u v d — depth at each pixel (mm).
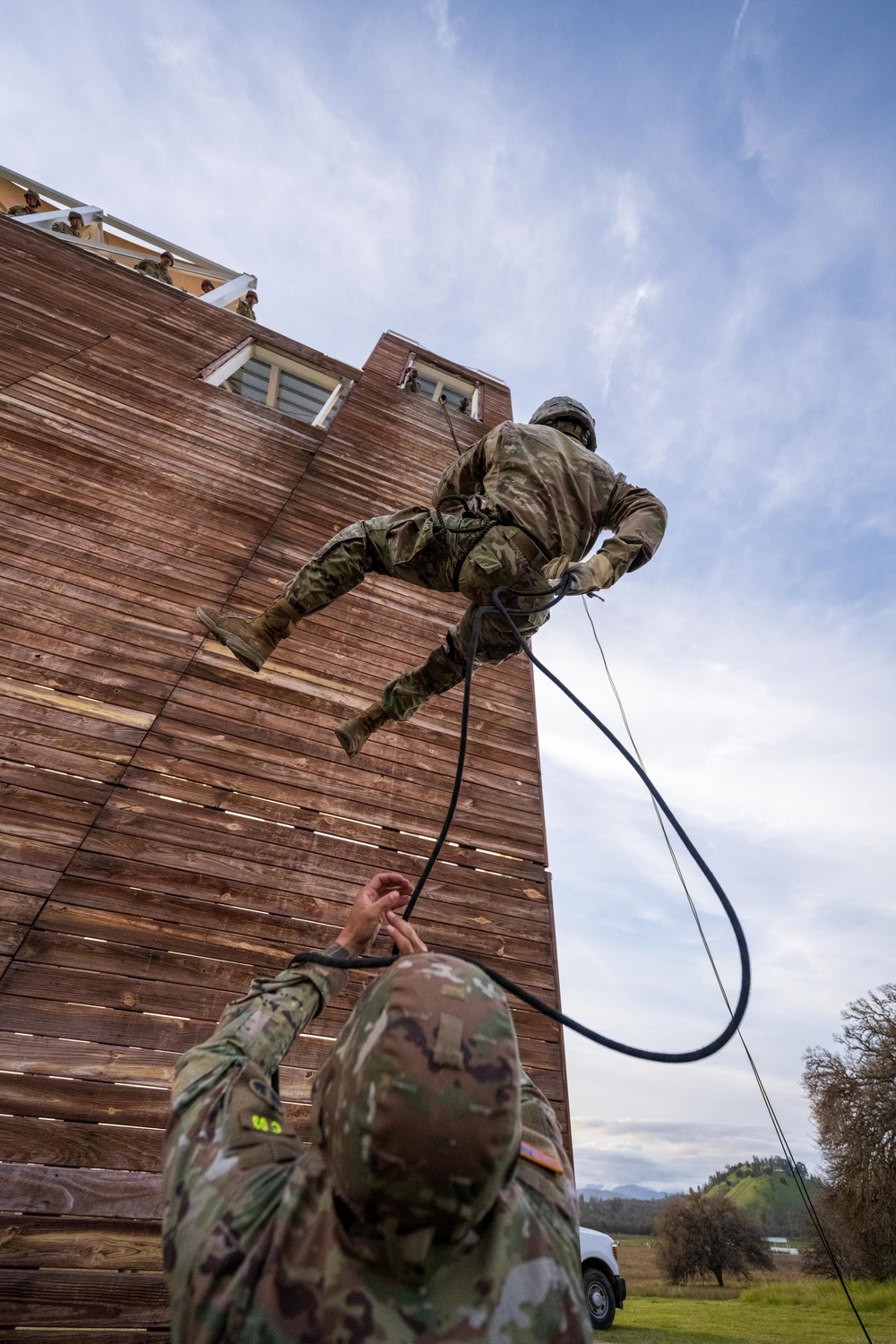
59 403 5215
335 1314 664
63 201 9945
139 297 7449
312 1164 787
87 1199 2059
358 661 4434
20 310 6090
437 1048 718
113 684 3488
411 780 3902
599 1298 7102
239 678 3883
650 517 1941
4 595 3607
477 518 1843
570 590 1720
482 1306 696
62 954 2502
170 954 2654
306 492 5738
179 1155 850
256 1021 1042
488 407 9695
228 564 4535
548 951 3447
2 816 2773
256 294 10562
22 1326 1829
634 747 2471
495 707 4734
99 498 4551
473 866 3639
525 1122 1019
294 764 3609
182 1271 733
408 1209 665
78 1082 2248
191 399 6180
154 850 2939
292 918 2969
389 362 9539
